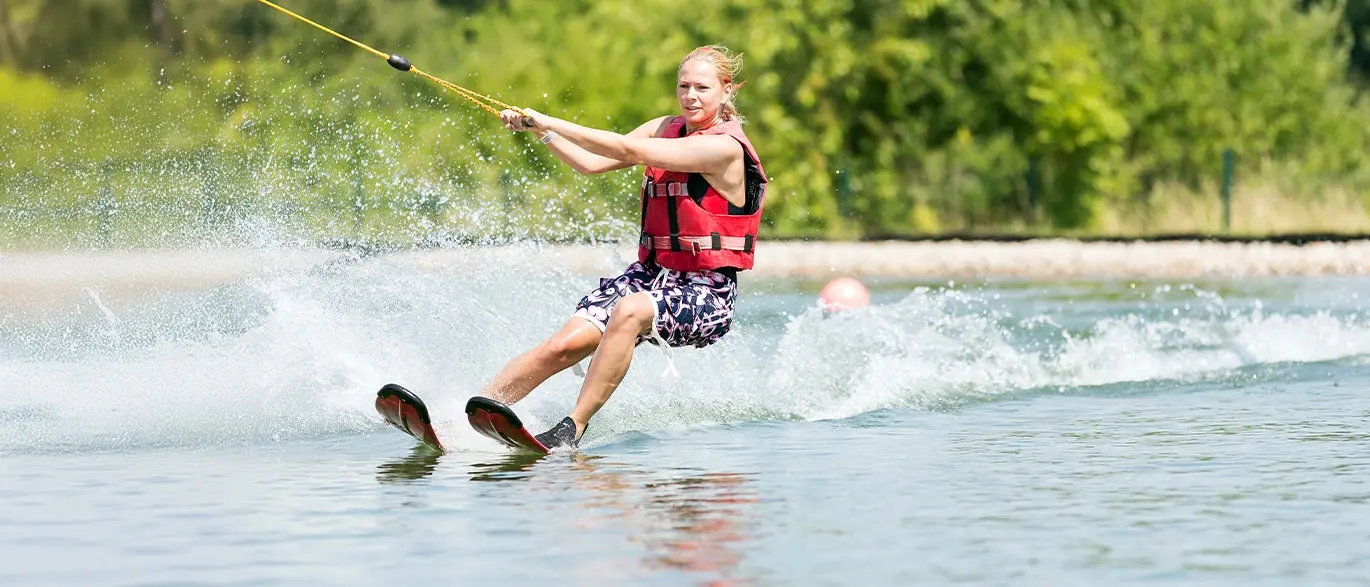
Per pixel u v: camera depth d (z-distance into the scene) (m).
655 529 15.09
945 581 13.02
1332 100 105.62
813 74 88.88
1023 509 16.06
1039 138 91.19
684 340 22.05
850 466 19.02
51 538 14.84
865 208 90.00
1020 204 91.56
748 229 22.19
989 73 91.69
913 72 90.44
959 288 56.12
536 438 20.62
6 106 91.75
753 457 19.86
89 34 115.62
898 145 91.81
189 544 14.55
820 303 30.84
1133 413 24.31
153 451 20.42
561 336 21.70
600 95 86.19
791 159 88.38
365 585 12.97
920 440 21.36
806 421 23.50
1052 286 57.19
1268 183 90.81
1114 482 17.69
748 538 14.66
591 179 71.12
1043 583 12.96
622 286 22.08
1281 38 101.88
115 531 15.16
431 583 13.00
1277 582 13.02
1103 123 90.50
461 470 18.91
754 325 36.81
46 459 19.77
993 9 91.25
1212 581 13.04
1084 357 31.30
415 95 91.88
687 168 21.53
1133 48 95.62
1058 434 21.89
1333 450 20.12
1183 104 96.44
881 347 29.30
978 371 28.80
